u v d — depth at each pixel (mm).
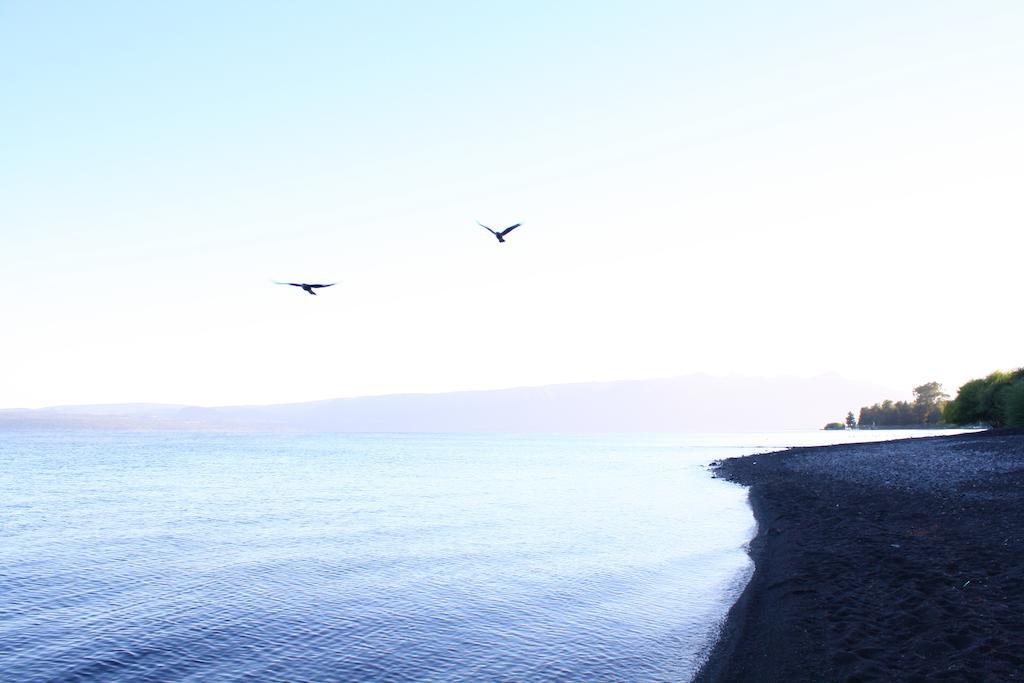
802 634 14867
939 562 18734
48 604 20672
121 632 17891
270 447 162750
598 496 50281
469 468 86375
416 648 16469
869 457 59406
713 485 54938
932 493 31719
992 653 12109
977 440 61156
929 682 11281
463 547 29375
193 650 16547
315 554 28031
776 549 24609
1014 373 87250
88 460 101062
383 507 44062
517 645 16516
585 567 24984
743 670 13703
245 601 20844
